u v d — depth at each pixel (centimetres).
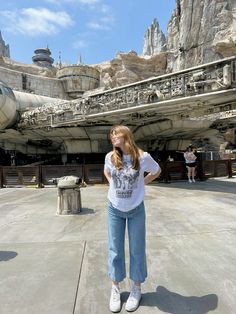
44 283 333
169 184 1383
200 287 318
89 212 759
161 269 368
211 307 276
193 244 471
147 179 292
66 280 341
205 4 5241
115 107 1398
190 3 5466
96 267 381
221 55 4744
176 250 441
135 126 1938
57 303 288
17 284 332
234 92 997
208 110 1390
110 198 286
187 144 2464
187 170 1543
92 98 1529
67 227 602
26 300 294
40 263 397
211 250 440
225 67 995
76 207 744
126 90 1348
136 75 5953
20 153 2425
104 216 709
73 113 1620
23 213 765
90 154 2203
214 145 3453
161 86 1205
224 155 2728
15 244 488
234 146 3766
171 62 6134
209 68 1055
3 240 513
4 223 650
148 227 586
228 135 3722
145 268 292
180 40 5681
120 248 290
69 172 1409
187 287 318
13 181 1402
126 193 276
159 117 1591
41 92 3459
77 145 2075
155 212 740
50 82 3572
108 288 320
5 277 352
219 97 1070
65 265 389
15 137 2136
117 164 273
